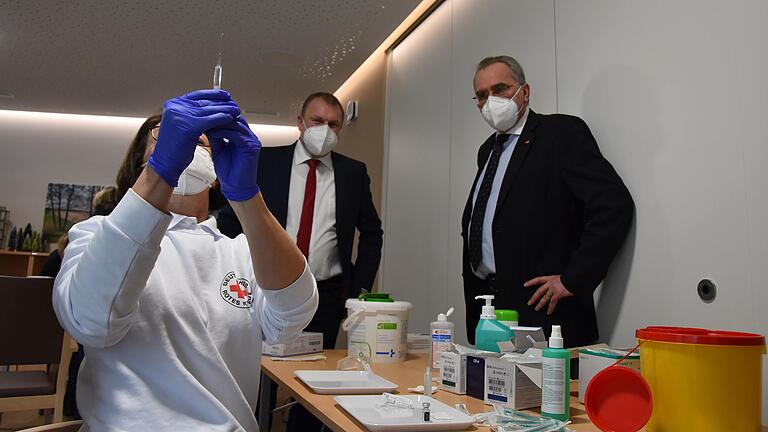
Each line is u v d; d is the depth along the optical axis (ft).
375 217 8.41
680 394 2.89
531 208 6.09
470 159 9.61
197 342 3.05
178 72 14.44
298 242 7.72
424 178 11.25
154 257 2.62
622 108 6.32
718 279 5.10
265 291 3.23
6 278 7.31
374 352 5.27
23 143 18.94
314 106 7.86
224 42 12.55
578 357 4.16
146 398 2.83
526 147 6.29
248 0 10.74
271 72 14.30
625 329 6.04
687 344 2.89
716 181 5.18
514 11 8.58
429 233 10.87
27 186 18.78
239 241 3.69
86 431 2.83
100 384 2.86
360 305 5.33
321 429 6.59
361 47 12.77
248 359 3.36
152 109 17.74
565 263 6.05
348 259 7.85
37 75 15.02
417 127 11.74
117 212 2.55
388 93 13.34
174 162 2.57
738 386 2.82
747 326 4.82
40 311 7.52
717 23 5.28
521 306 6.00
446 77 10.68
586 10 7.00
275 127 19.80
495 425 3.01
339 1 10.77
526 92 6.61
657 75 5.90
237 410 3.10
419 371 4.83
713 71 5.29
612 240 5.63
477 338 4.36
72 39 12.64
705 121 5.33
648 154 5.93
